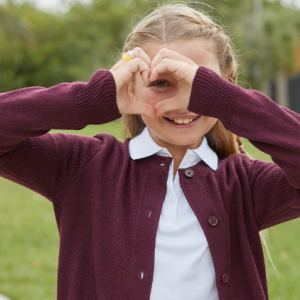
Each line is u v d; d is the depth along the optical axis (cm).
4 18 2116
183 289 158
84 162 167
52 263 445
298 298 367
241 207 169
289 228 552
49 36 2723
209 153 181
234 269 166
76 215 164
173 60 153
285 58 2527
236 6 2528
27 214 620
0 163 158
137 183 167
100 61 2717
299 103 2906
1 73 2572
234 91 152
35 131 153
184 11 179
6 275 415
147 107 160
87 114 150
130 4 3116
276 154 152
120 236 157
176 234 162
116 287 154
